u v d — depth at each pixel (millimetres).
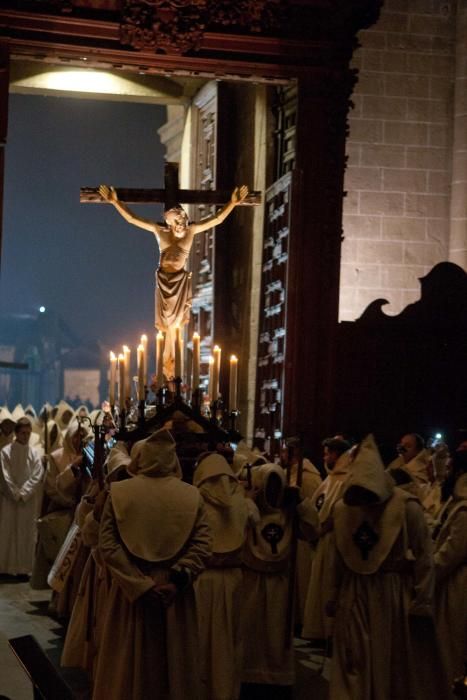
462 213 18750
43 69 18281
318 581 10453
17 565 15289
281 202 16688
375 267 18641
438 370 16719
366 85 18797
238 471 9672
